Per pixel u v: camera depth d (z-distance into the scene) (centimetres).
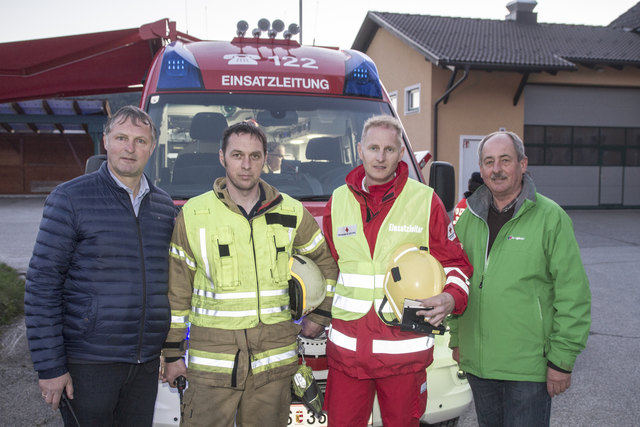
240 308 249
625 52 1758
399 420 257
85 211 239
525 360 258
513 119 1675
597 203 1902
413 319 242
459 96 1633
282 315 258
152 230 253
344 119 418
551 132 1836
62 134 2352
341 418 260
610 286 823
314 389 266
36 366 229
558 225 254
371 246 260
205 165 385
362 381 259
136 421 263
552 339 252
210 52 431
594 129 1870
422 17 1902
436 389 298
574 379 474
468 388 309
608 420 399
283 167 399
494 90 1655
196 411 250
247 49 445
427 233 259
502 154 258
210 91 407
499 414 277
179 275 258
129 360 244
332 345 262
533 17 1962
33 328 230
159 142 390
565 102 1822
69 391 237
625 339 581
